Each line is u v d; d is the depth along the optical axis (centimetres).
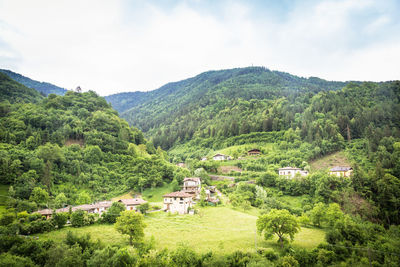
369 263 5428
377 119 18112
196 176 14250
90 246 5556
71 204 9750
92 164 13012
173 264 4931
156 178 12975
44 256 4962
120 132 17788
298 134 18475
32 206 8294
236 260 5253
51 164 11169
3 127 13012
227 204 10431
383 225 8875
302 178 11756
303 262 5438
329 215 7944
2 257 4672
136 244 6197
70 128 15200
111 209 7906
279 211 6494
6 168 9744
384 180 10200
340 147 15962
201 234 6975
